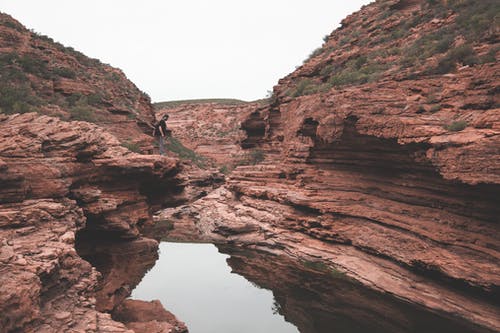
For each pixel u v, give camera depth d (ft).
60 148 49.16
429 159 50.26
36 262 26.94
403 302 50.44
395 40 113.09
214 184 186.50
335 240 69.31
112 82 174.60
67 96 129.59
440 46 83.25
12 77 110.32
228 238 87.56
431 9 109.50
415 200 59.16
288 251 74.69
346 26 158.51
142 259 64.59
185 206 137.59
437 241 51.52
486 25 76.89
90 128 59.57
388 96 67.97
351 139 70.33
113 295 40.60
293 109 105.91
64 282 30.19
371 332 42.34
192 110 360.48
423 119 56.03
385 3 139.13
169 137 243.60
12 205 35.37
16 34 128.47
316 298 53.67
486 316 42.27
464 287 46.24
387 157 64.28
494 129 45.39
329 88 111.96
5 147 40.65
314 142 82.94
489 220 47.11
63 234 34.88
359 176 73.87
